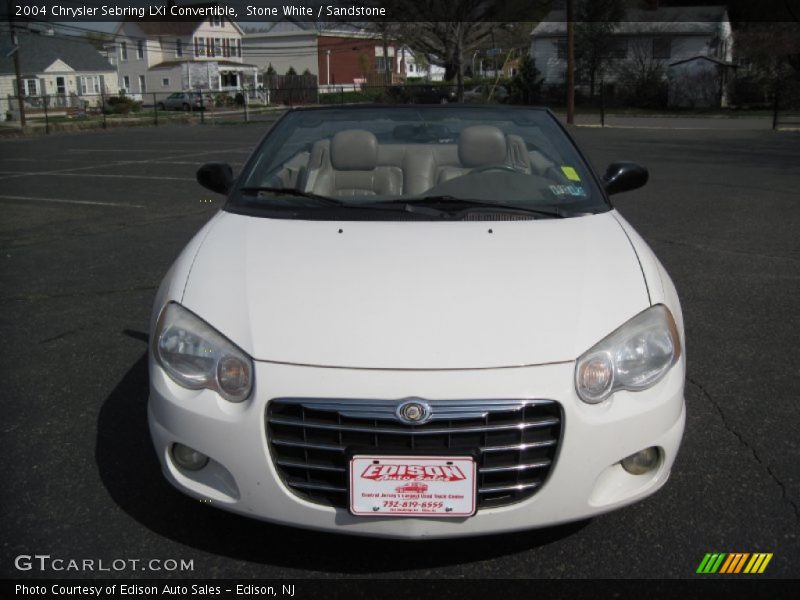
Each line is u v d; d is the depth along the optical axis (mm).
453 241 2928
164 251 7352
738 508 2875
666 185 11742
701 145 19234
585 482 2359
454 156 3717
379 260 2777
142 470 3180
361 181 3631
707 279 6160
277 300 2564
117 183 12719
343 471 2324
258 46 66688
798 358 4410
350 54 66188
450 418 2270
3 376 4203
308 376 2324
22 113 30047
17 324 5125
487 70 67000
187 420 2420
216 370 2418
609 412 2371
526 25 53062
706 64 39344
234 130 28906
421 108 3969
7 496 2977
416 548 2656
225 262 2820
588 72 42719
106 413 3729
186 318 2566
